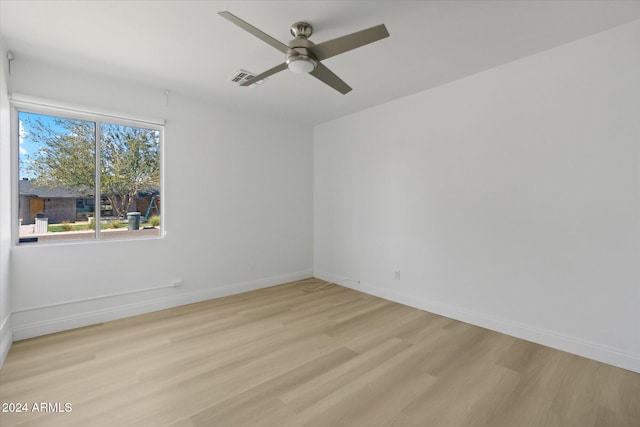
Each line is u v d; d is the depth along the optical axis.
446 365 2.21
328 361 2.26
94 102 2.91
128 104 3.09
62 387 1.92
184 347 2.47
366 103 3.74
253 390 1.91
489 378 2.05
